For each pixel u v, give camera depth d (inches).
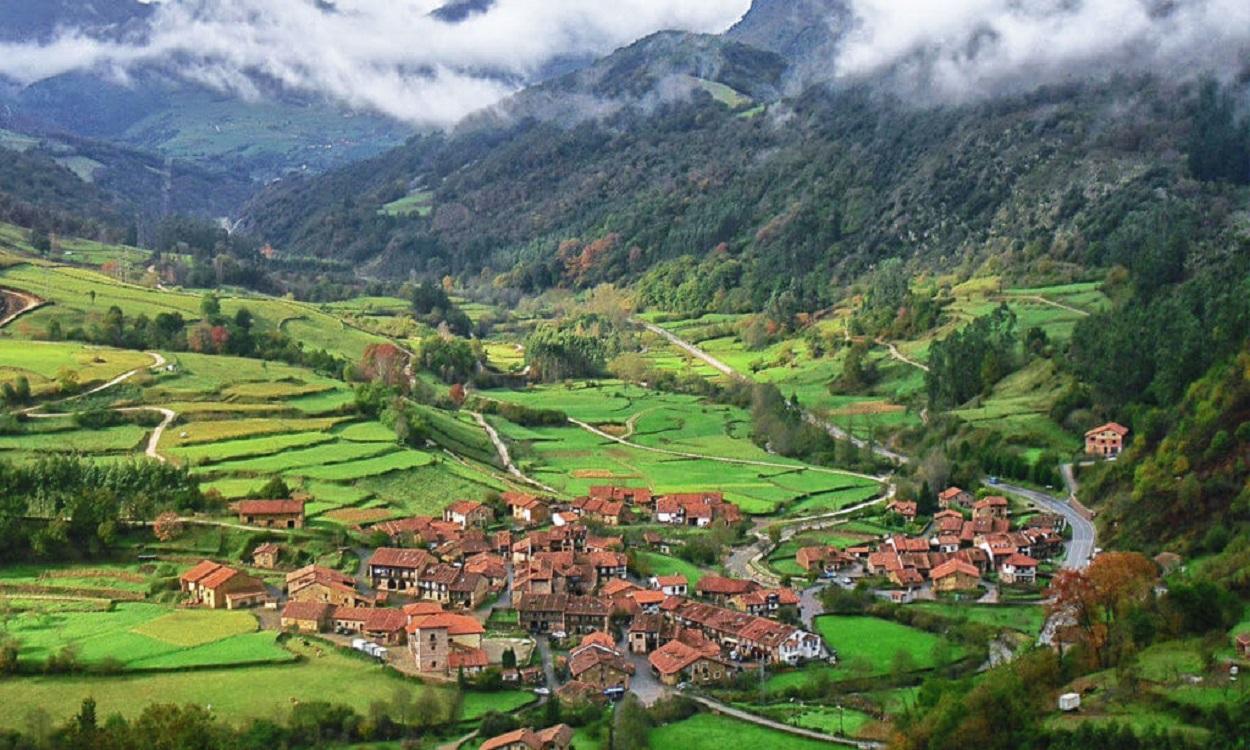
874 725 5905.5
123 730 5433.1
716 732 5925.2
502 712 6146.7
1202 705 5329.7
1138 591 6540.4
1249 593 6653.5
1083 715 5452.8
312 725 5816.9
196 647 6742.1
